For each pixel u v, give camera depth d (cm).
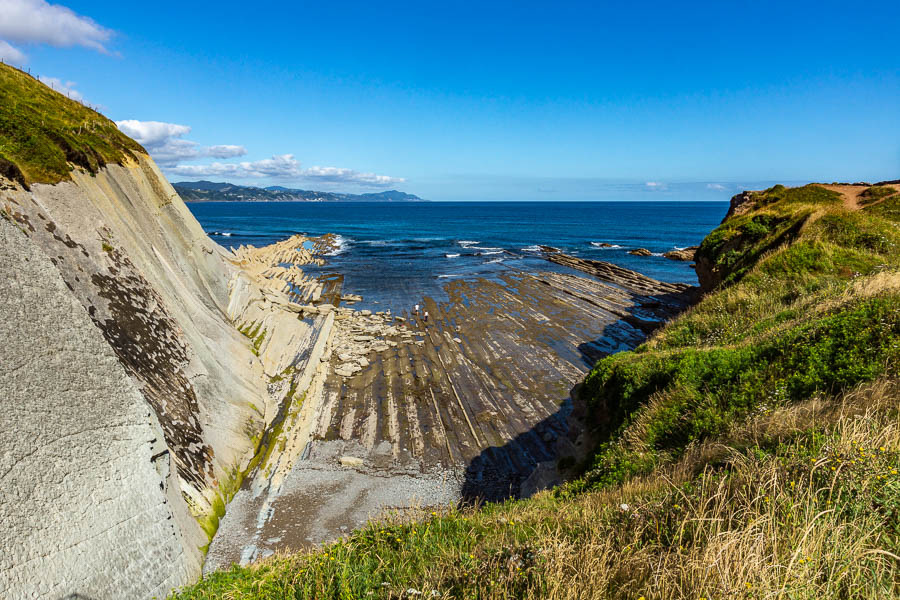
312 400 2108
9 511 752
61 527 819
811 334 948
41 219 1370
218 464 1516
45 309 941
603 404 1333
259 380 2130
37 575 752
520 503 1016
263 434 1834
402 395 2236
